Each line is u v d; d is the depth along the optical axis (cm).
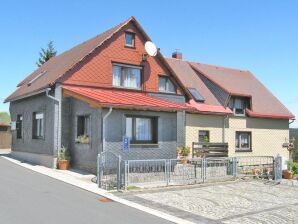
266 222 1122
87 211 1130
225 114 2670
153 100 2089
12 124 2706
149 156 1950
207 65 3231
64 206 1175
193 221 1098
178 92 2472
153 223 1047
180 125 2430
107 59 2198
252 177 2022
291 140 3159
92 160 1892
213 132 2653
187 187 1658
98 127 1859
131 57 2280
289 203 1412
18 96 2508
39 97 2294
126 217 1091
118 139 1864
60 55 2869
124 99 1939
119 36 2250
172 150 2039
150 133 1998
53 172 1889
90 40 2511
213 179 1848
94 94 1953
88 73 2141
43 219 1011
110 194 1405
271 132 3031
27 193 1341
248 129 2880
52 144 2081
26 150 2448
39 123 2325
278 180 1984
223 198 1448
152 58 2361
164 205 1281
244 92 3036
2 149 3725
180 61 3080
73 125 2083
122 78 2255
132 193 1458
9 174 1777
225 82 3047
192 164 1806
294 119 3150
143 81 2308
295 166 2542
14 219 998
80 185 1541
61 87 2080
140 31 2317
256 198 1481
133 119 1942
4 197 1258
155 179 1747
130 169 1772
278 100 3238
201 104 2616
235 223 1098
